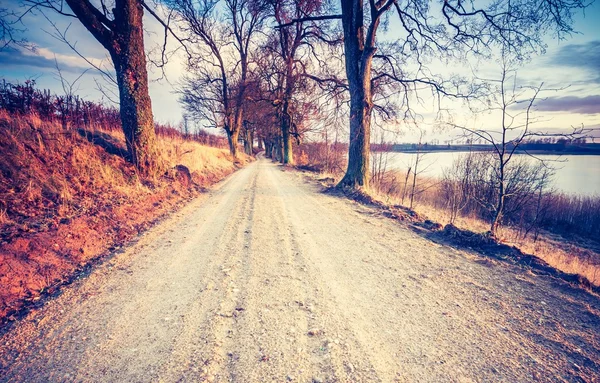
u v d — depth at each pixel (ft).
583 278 10.53
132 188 23.93
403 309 9.04
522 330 7.89
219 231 17.95
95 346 7.31
